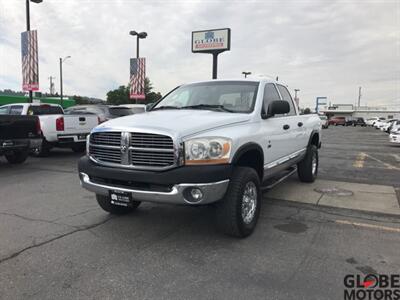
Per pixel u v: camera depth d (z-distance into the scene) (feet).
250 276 10.98
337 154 46.68
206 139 12.41
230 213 13.26
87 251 12.82
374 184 24.66
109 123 14.12
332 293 10.02
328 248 13.12
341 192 21.95
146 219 16.43
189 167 12.14
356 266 11.67
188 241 13.80
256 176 14.38
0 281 10.64
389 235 14.48
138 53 80.43
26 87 59.82
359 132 126.93
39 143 32.09
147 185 12.67
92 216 16.88
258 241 13.80
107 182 13.65
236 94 16.71
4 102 123.54
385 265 11.75
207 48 76.74
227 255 12.50
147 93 171.73
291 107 20.83
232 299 9.68
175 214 17.15
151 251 12.85
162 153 12.39
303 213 17.57
